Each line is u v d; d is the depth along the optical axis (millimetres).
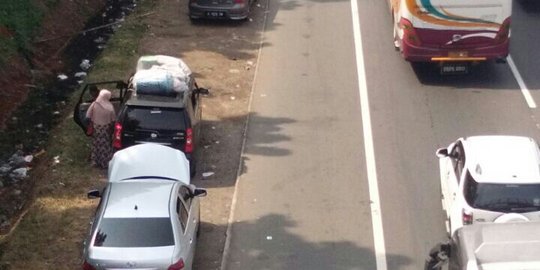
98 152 19391
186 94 19125
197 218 16516
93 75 24484
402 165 19859
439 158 19062
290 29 28281
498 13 23094
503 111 22531
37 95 24078
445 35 23266
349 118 22188
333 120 22078
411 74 24688
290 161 20078
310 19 29156
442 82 24266
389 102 23031
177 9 30297
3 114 22750
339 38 27375
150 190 15359
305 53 26297
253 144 20891
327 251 16719
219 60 25844
